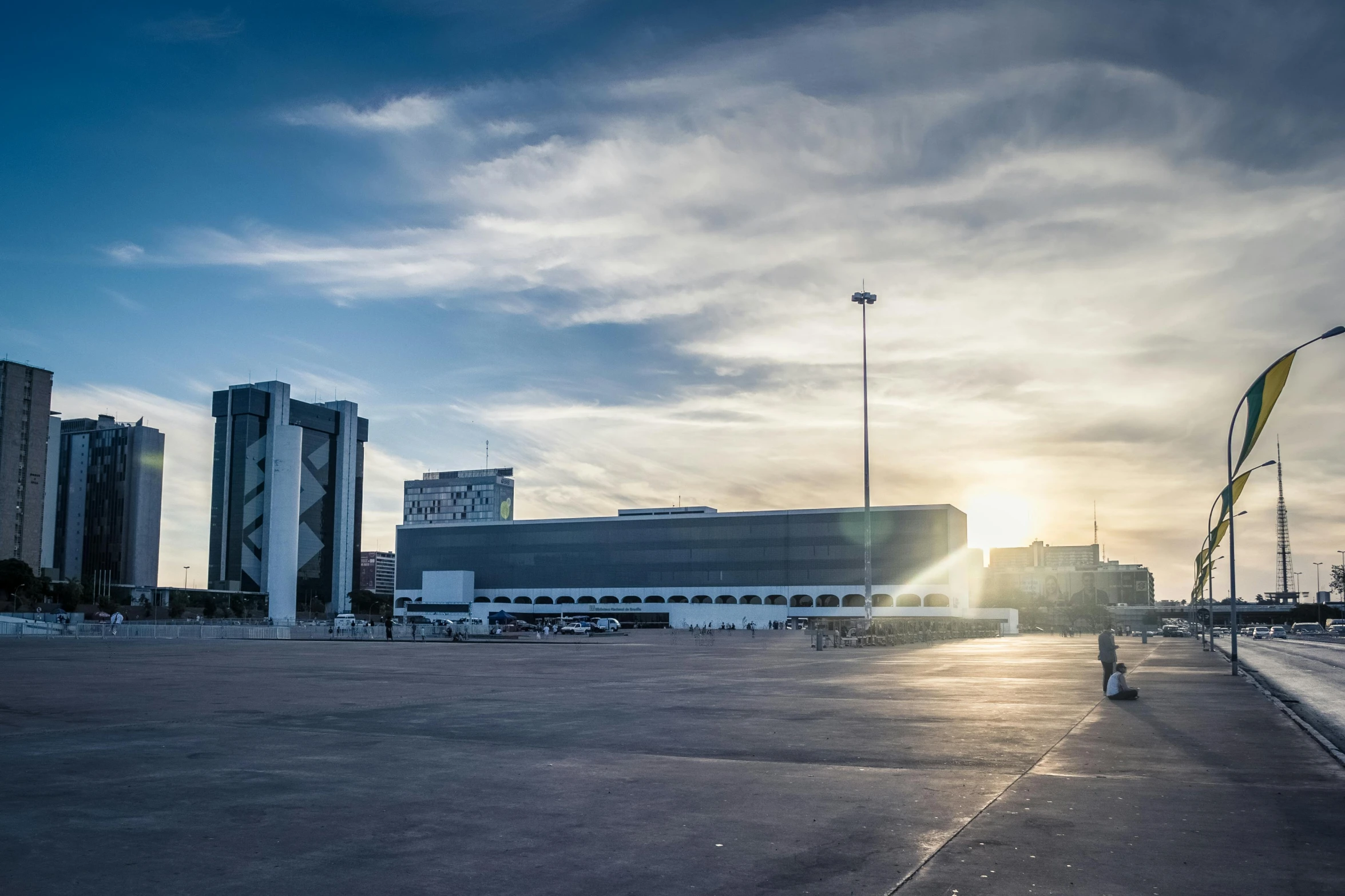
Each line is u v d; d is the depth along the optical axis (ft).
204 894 23.85
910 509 447.42
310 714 64.80
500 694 81.15
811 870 26.07
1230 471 124.06
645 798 35.73
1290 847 28.60
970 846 28.58
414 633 264.72
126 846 28.50
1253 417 106.93
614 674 109.09
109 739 51.80
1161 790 37.47
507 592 511.81
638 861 27.02
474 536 522.06
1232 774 41.09
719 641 255.09
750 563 471.21
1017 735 53.93
